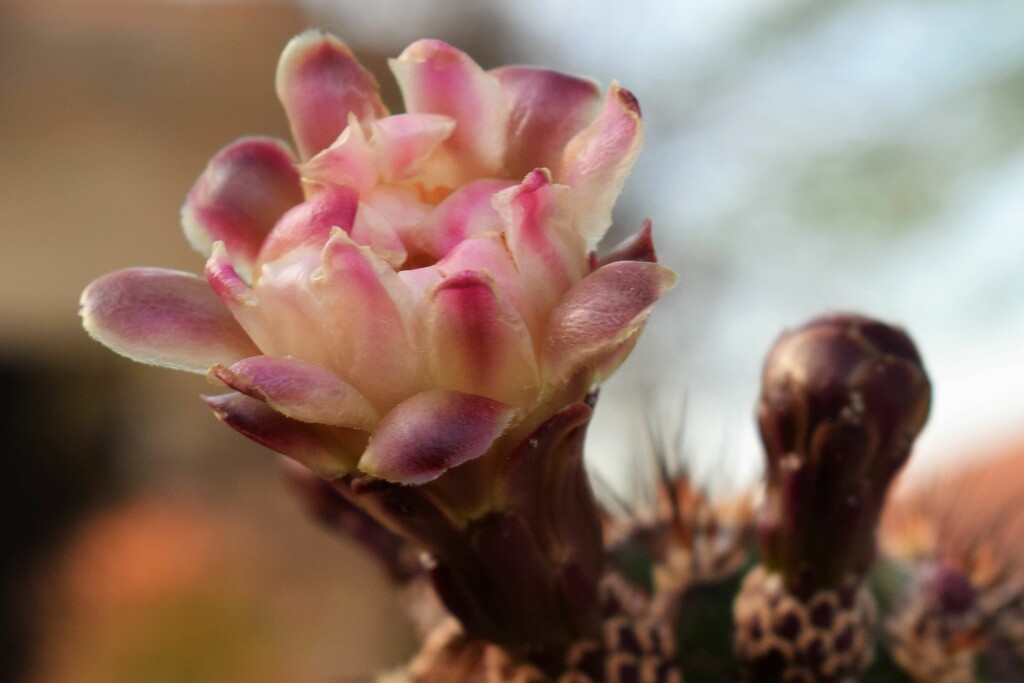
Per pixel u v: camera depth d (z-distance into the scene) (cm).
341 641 59
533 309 16
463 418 16
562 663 18
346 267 16
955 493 26
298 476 22
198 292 17
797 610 20
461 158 17
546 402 17
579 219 17
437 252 17
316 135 17
